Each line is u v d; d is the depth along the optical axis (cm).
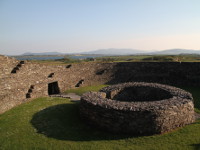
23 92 1628
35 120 1177
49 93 2244
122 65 2795
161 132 982
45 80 1978
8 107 1391
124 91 1706
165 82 2538
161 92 1530
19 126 1087
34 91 1745
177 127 1048
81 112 1212
